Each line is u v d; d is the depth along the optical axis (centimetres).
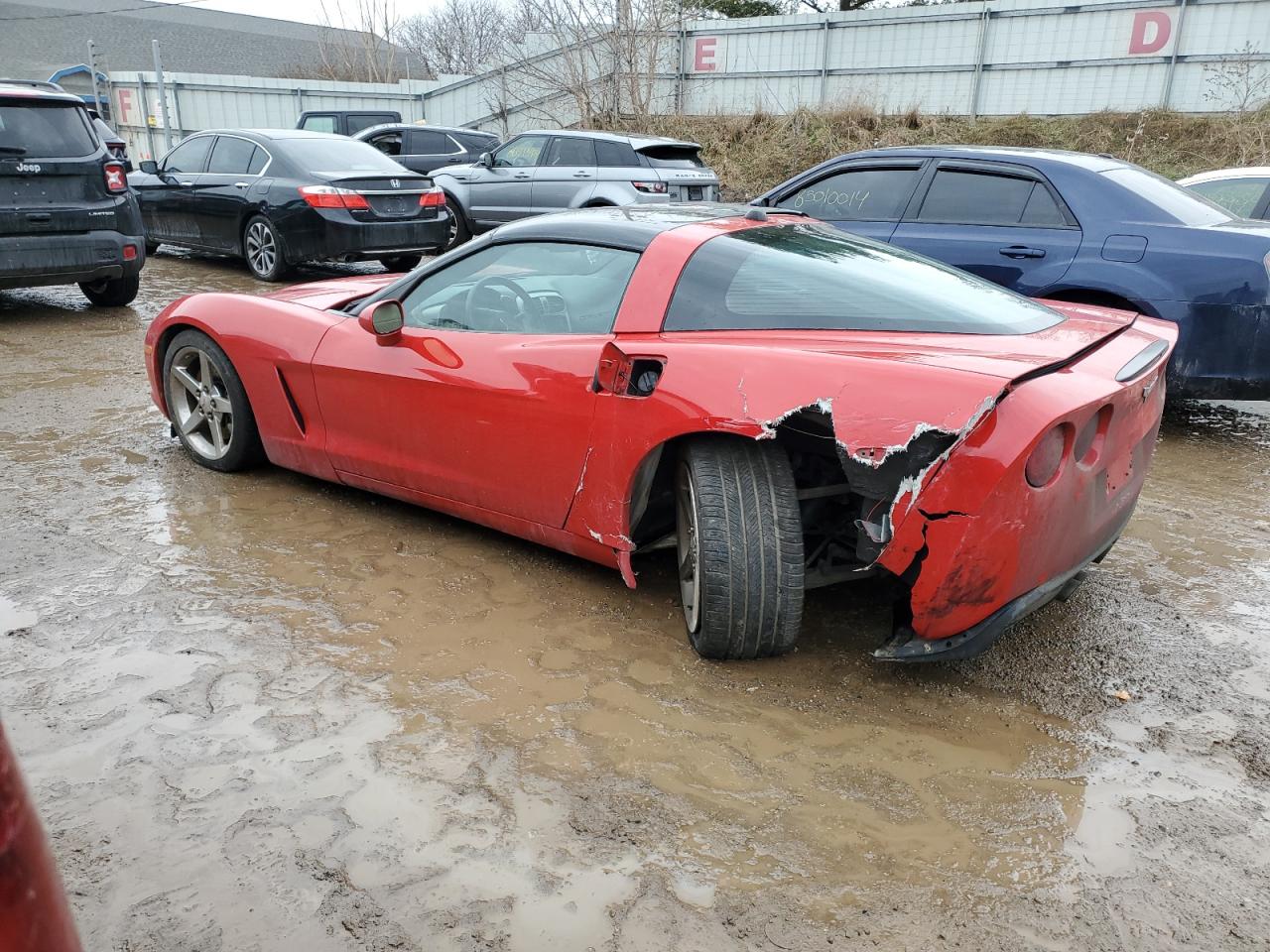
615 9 2228
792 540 278
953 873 215
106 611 323
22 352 702
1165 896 209
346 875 210
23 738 255
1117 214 548
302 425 417
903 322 289
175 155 1133
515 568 364
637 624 325
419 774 244
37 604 327
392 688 282
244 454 445
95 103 2694
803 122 2012
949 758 257
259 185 1022
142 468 462
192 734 259
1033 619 337
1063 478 254
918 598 258
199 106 2605
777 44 2220
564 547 340
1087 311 350
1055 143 1820
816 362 262
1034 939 197
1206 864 220
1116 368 275
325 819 227
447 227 1093
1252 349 512
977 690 291
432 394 354
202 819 227
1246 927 201
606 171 1236
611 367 300
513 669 295
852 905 205
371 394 377
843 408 251
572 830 225
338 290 460
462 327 362
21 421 533
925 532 250
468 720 268
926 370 249
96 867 212
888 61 2116
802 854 220
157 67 2456
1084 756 260
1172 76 1852
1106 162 598
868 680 295
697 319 303
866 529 262
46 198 774
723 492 278
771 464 280
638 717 271
